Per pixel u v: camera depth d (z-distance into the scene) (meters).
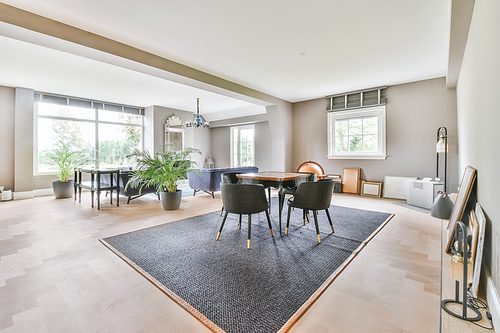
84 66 4.03
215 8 2.40
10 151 5.28
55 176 6.06
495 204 1.42
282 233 2.96
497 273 1.36
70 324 1.37
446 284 1.79
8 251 2.40
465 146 3.08
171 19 2.59
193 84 4.30
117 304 1.56
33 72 4.33
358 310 1.50
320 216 3.74
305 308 1.50
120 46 3.11
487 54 1.62
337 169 6.03
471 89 2.43
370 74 4.39
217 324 1.37
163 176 4.08
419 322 1.39
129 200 4.85
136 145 7.55
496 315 1.29
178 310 1.50
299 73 4.30
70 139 6.29
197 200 5.10
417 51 3.41
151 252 2.38
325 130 6.17
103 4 2.32
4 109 5.19
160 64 3.55
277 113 6.30
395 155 5.15
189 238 2.78
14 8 2.35
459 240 1.50
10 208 4.35
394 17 2.57
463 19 2.23
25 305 1.54
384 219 3.54
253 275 1.92
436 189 4.06
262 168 8.09
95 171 4.29
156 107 7.47
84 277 1.90
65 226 3.25
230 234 2.93
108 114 6.97
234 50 3.36
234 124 8.48
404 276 1.91
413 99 4.88
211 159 9.23
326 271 1.98
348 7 2.39
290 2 2.31
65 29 2.66
